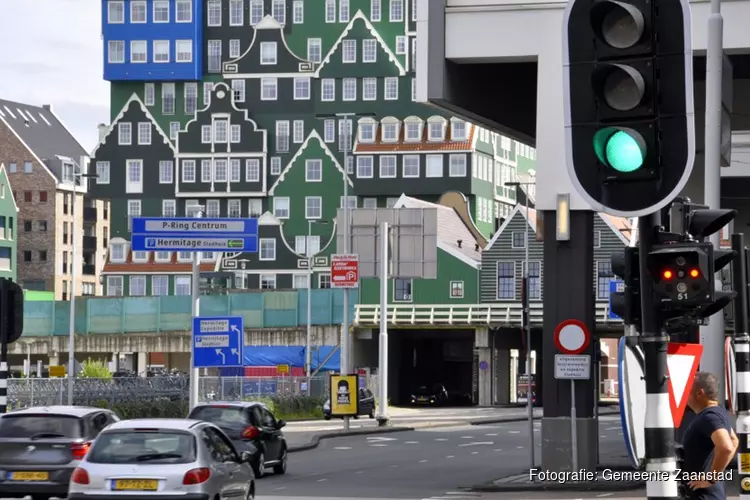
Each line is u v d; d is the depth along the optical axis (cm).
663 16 1547
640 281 1645
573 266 4978
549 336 5009
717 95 3853
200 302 16675
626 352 1577
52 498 4125
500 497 4531
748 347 2683
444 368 17775
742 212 8231
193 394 6688
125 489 3111
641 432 1586
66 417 3956
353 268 9812
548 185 4978
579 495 4531
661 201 1541
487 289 16325
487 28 4869
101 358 18662
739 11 4525
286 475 5731
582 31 1569
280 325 16300
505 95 5466
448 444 8288
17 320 4378
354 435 9400
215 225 6378
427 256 9850
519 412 14175
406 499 4488
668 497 1589
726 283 2973
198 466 3138
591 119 1561
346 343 9912
